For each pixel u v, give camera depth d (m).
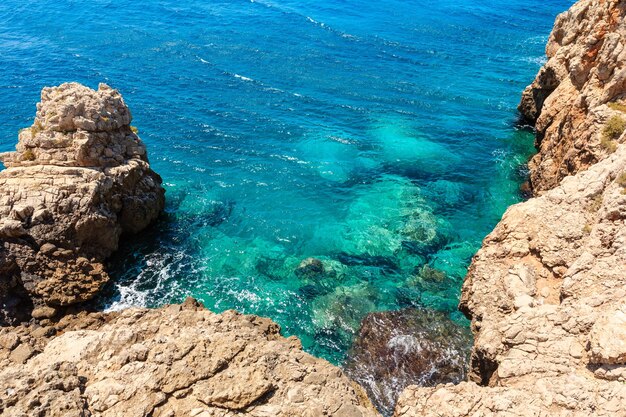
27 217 28.92
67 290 28.72
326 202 38.69
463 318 27.78
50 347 21.34
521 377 17.86
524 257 24.30
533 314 19.83
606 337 16.70
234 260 32.81
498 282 24.00
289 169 42.88
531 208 25.44
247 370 18.81
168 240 34.50
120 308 28.97
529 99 50.28
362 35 74.44
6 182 29.72
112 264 32.06
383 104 55.16
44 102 32.81
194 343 19.94
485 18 82.56
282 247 33.94
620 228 20.33
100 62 62.28
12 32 71.06
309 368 20.30
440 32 76.38
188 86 57.38
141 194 34.72
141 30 73.12
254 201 38.75
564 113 38.84
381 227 35.59
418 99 56.41
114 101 34.44
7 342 23.12
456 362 25.02
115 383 18.17
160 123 49.34
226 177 41.59
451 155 45.31
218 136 47.69
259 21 79.00
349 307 28.81
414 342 26.19
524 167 43.09
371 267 31.92
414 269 31.62
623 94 29.69
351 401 19.11
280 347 21.59
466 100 56.31
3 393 16.78
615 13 34.78
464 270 31.41
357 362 25.45
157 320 23.62
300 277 31.19
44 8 81.38
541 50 70.44
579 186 24.55
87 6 82.94
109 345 20.47
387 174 42.38
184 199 38.75
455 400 18.00
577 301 19.55
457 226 35.72
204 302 29.41
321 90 57.94
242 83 58.69
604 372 16.55
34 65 60.50
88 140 31.56
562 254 22.95
